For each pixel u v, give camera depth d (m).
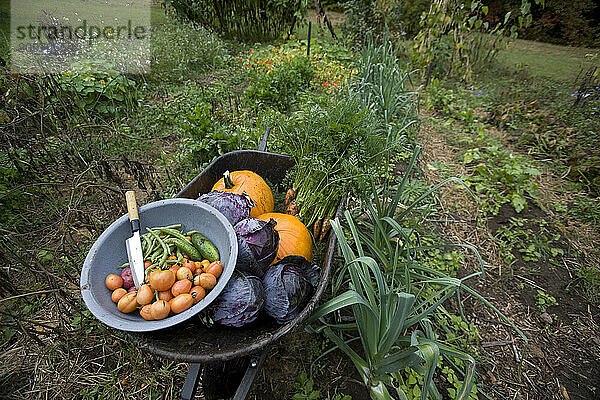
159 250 1.58
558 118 5.02
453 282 1.77
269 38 8.48
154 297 1.41
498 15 8.93
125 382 1.91
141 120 4.20
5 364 1.97
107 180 3.14
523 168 3.84
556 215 3.47
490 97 5.81
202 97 4.68
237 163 2.62
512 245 3.07
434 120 5.12
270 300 1.59
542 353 2.25
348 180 2.27
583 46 8.54
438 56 6.37
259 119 3.82
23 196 2.84
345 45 7.82
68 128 3.53
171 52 5.77
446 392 1.98
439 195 3.65
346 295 1.59
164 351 1.27
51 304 2.26
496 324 2.42
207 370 1.62
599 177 3.84
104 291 1.45
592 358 2.25
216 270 1.48
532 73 6.91
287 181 2.68
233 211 1.92
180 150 3.56
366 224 2.79
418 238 2.98
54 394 1.87
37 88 3.73
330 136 2.38
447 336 2.23
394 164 4.05
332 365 2.06
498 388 2.05
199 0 7.53
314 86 5.56
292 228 2.09
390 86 4.11
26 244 2.55
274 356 2.07
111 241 1.57
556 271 2.85
